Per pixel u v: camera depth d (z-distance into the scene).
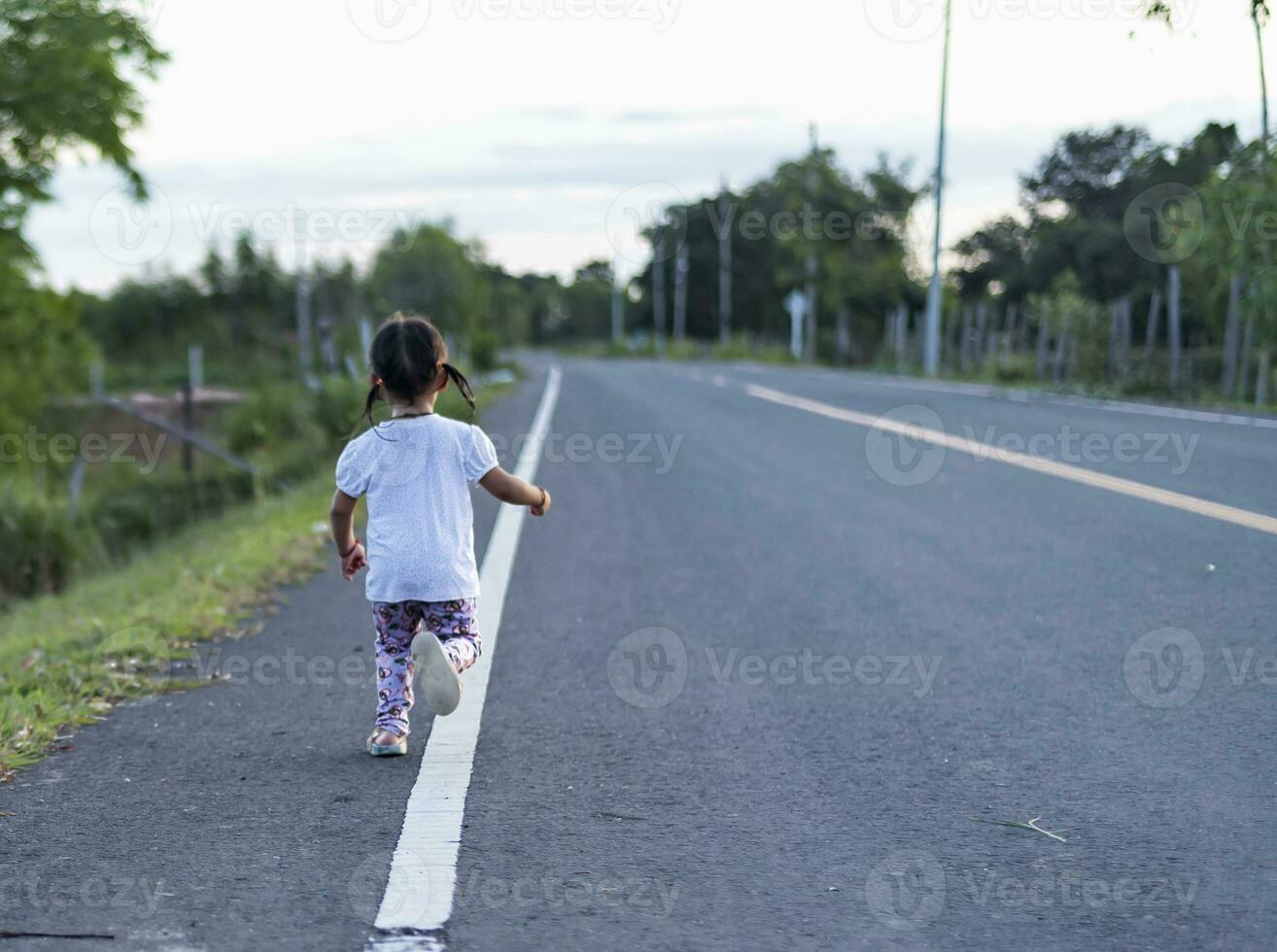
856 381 40.81
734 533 12.21
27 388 29.45
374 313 54.50
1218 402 25.77
